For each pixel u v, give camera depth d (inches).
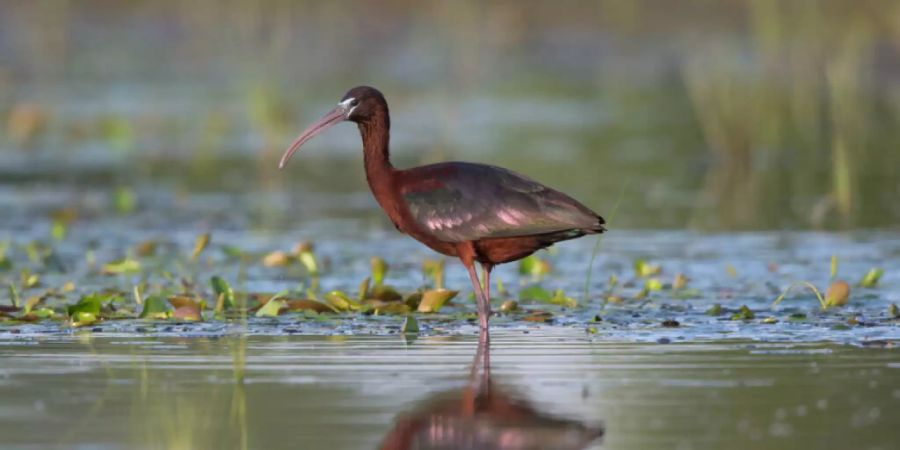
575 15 1487.5
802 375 414.9
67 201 849.5
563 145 1056.8
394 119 1160.2
